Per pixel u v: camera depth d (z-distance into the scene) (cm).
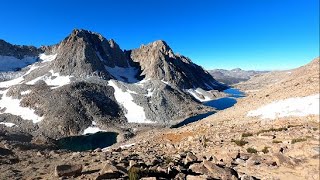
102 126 17212
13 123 16975
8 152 4612
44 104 18862
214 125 5788
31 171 2275
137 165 1959
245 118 5819
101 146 13688
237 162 2289
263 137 3138
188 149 3259
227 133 4106
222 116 7312
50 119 17188
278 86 8606
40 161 3003
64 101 18938
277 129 3716
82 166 2134
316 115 4512
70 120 17100
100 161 2473
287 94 6588
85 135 15925
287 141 2694
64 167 1934
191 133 5388
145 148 4034
